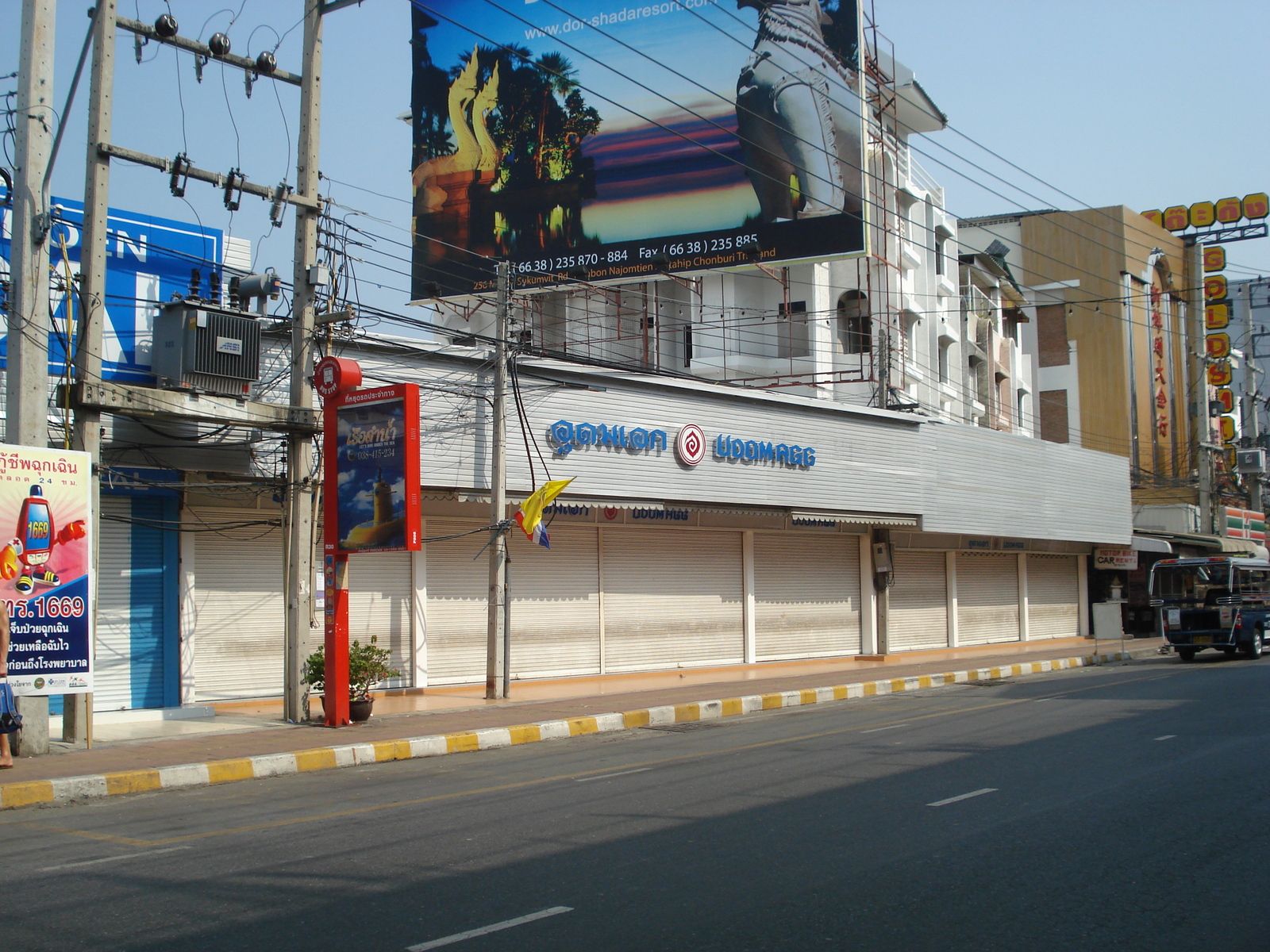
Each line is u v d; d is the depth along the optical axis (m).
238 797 10.37
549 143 30.44
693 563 24.64
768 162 28.42
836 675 23.31
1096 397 52.38
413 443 14.18
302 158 14.98
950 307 39.78
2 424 14.09
